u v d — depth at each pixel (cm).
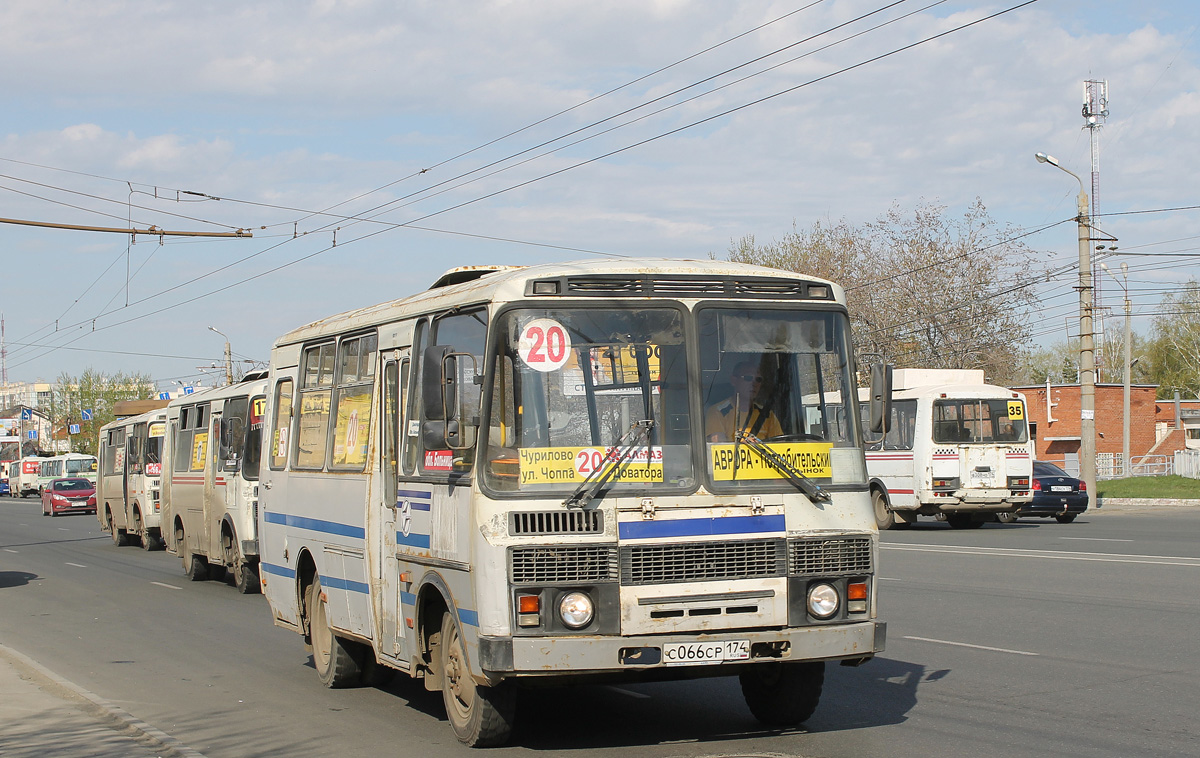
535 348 701
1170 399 8212
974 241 4947
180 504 2091
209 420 1920
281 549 1104
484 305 721
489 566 673
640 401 706
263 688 1020
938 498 2666
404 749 769
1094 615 1248
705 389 716
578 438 693
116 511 2902
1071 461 4925
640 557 680
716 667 695
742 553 696
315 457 1020
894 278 5000
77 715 884
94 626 1466
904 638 1157
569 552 673
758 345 736
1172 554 1855
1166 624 1177
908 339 5053
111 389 9994
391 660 845
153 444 2634
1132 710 824
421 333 821
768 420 726
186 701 969
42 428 11919
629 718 848
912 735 769
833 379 752
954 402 2691
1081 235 3400
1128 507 3550
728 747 746
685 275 730
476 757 737
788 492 714
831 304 761
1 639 1366
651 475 695
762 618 695
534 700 924
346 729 841
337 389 980
